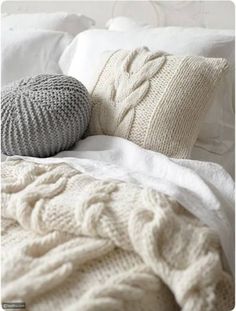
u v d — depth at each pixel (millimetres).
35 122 887
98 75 1063
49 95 914
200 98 948
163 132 928
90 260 585
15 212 669
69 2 1694
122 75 987
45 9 1743
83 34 1343
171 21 1538
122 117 967
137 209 614
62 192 710
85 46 1274
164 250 572
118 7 1619
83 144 972
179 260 563
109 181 724
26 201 673
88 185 711
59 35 1428
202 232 597
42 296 542
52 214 638
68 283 556
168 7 1525
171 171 819
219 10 1453
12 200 687
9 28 1546
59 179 742
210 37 1147
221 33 1196
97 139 962
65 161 835
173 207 642
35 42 1408
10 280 551
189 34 1181
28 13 1751
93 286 544
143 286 548
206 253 572
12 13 1791
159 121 928
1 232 669
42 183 737
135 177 767
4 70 1383
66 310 512
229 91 1143
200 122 969
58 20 1534
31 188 713
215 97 1065
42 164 843
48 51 1405
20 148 911
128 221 601
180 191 692
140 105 954
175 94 934
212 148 1097
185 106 933
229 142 1135
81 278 561
